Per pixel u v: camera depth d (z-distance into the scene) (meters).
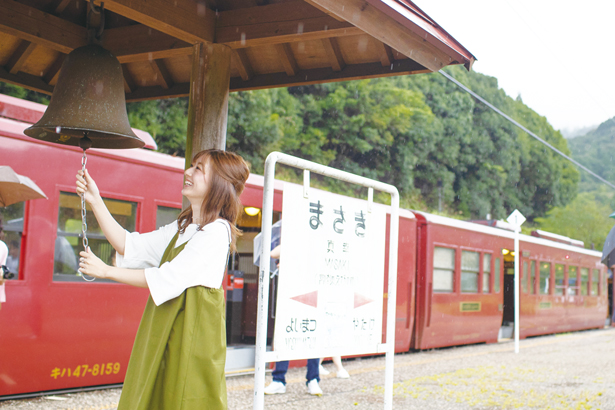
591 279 20.55
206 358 2.29
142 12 3.45
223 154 2.52
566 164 49.53
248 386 7.44
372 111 28.59
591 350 13.90
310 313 3.13
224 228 2.42
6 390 5.66
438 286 12.24
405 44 3.33
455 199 35.97
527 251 16.20
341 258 3.32
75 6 4.12
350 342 3.37
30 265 5.87
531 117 47.09
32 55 4.69
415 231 11.70
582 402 7.36
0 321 5.62
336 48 4.24
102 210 2.52
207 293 2.35
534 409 6.93
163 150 19.80
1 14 3.73
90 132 3.05
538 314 16.70
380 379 8.55
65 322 6.09
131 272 2.29
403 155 30.42
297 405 6.55
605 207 55.16
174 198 7.25
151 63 4.81
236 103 21.58
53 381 6.00
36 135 3.08
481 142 38.53
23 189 4.94
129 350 6.64
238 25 3.88
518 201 42.97
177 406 2.22
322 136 26.50
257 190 8.45
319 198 3.21
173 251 2.40
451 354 12.02
